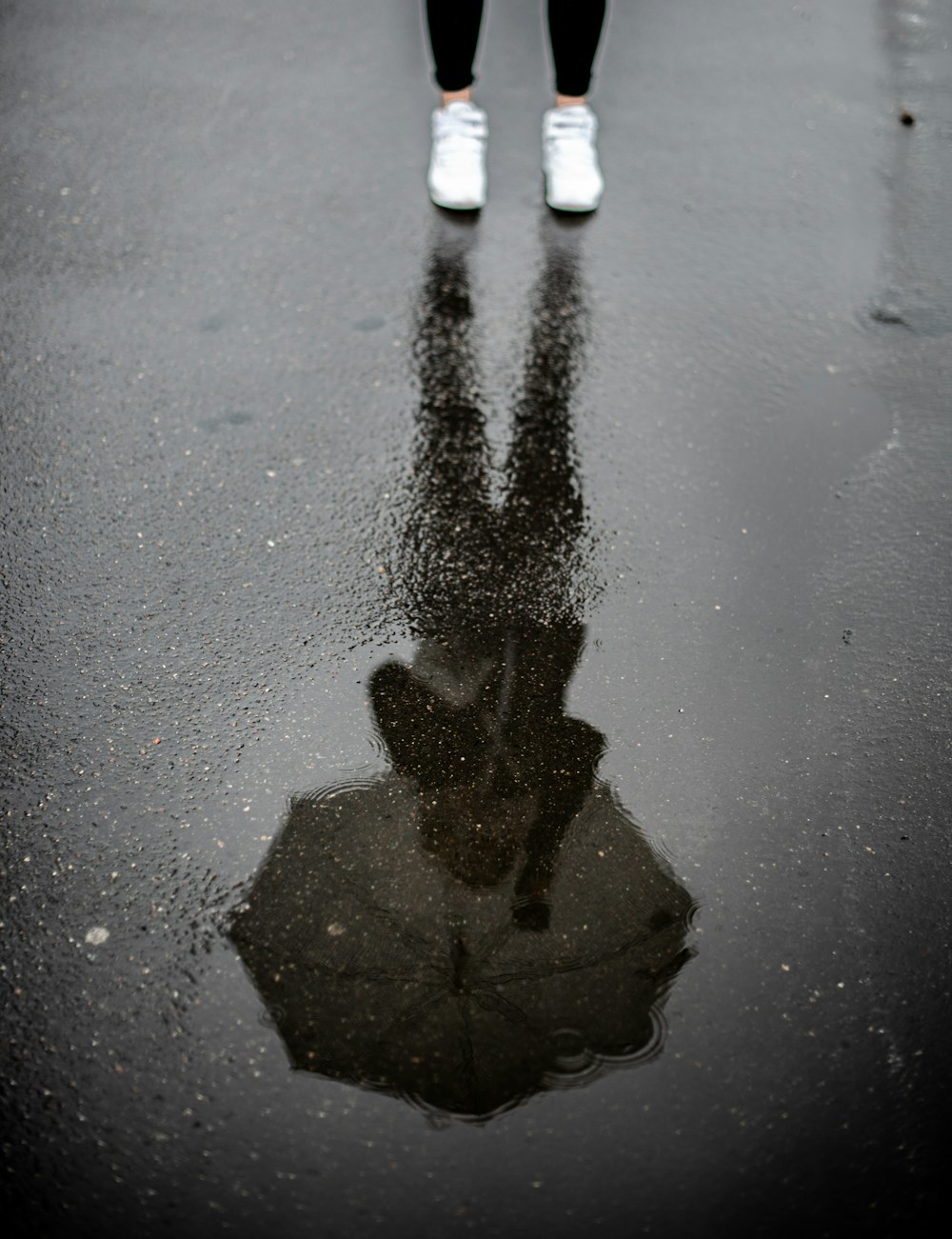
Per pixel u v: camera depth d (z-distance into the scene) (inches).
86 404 116.8
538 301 134.1
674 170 159.5
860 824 80.4
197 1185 60.9
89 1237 58.9
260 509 105.7
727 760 84.5
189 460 110.7
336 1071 65.5
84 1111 63.7
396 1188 60.8
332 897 74.6
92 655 90.9
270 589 97.5
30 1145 62.2
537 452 113.1
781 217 150.4
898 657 93.3
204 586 97.5
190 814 79.5
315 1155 62.1
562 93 146.7
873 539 104.6
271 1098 64.4
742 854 78.1
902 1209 60.6
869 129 170.2
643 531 104.7
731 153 163.5
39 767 82.3
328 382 121.0
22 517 103.5
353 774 82.6
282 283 135.1
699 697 89.3
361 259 139.5
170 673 89.7
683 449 114.3
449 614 95.8
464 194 146.0
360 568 100.0
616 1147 62.6
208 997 69.1
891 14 204.5
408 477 109.7
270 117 167.2
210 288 133.8
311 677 89.7
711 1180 61.5
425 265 139.3
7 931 72.1
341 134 163.8
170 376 120.8
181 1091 64.7
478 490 108.6
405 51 185.9
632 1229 59.6
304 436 114.0
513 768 83.3
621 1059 66.4
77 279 134.2
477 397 119.9
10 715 85.8
